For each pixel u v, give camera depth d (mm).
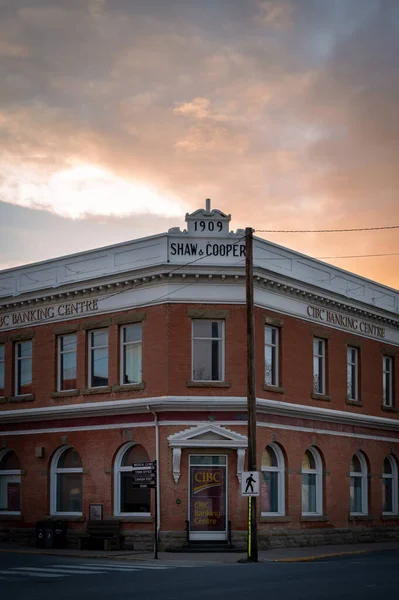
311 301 39938
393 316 45906
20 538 39188
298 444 38375
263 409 36000
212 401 34844
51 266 40000
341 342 42000
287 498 37312
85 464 37469
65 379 39188
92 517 36656
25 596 17359
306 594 17328
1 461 41344
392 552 35219
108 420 36938
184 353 35344
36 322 40281
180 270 35500
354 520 41625
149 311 36125
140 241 36812
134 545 34938
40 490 38906
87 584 19875
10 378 41031
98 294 38000
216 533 34469
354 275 43531
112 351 37125
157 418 35156
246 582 20125
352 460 43000
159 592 18000
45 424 39281
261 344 36562
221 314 35719
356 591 17781
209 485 34781
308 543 37906
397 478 45656
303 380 38969
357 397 43125
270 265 37438
